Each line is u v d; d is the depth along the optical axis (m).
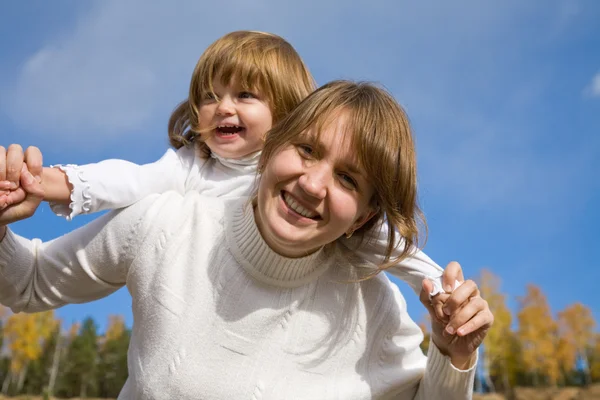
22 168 1.46
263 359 1.69
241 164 2.44
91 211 1.69
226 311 1.69
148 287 1.69
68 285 1.73
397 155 1.63
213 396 1.62
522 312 48.06
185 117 2.62
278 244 1.63
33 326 51.59
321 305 1.80
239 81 2.48
